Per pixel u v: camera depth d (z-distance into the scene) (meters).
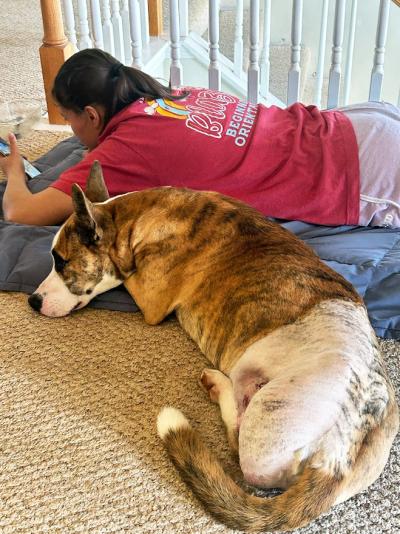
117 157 2.07
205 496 1.27
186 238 1.72
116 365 1.69
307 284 1.49
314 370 1.27
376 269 1.90
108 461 1.44
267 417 1.25
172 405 1.57
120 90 2.14
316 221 2.11
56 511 1.34
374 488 1.40
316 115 2.22
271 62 3.90
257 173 2.08
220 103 2.22
